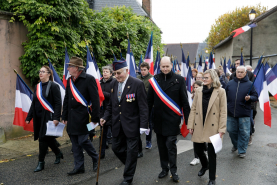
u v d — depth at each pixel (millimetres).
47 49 6684
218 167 4500
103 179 4027
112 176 4152
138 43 11555
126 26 10195
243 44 20812
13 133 6613
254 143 6078
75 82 4160
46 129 4320
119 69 3732
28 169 4457
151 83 3971
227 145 5930
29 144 6062
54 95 4320
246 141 4988
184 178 4020
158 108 3906
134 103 3773
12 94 6641
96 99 4070
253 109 5988
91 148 4250
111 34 9742
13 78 6656
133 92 3760
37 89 4371
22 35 6781
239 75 5105
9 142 6215
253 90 5008
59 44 6926
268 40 20375
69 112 4168
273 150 5477
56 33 6742
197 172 4270
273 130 7492
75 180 3971
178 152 5449
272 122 8805
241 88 5051
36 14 6570
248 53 20781
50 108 4316
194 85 5699
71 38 7219
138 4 21328
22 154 5328
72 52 7371
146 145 5758
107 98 5297
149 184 3805
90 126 3998
